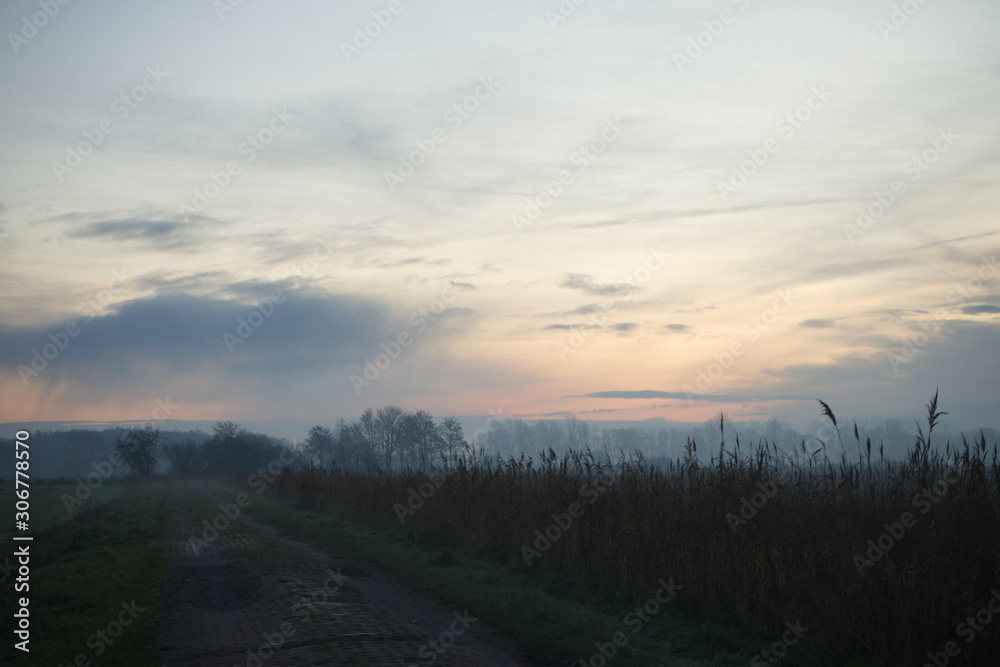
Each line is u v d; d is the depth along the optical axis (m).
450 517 17.77
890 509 9.07
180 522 28.11
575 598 11.31
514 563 14.04
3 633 8.89
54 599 10.98
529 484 16.50
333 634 9.07
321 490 31.03
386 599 11.77
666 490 12.75
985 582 7.14
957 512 8.41
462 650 8.54
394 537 19.28
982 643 6.86
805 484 10.69
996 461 8.53
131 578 13.18
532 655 8.52
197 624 10.04
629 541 11.63
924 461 9.23
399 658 8.00
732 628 9.13
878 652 7.27
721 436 12.20
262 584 13.09
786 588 8.81
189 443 99.88
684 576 10.28
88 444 148.50
